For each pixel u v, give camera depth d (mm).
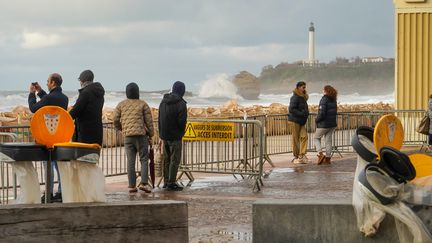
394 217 7172
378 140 7301
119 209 7168
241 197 14016
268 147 24000
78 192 7555
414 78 25234
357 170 7531
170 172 15148
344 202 7496
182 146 16734
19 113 38344
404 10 25219
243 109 47344
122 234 7180
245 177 17391
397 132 7461
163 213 7277
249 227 10820
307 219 7512
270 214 7570
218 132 16531
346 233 7422
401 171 7137
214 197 14008
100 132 13195
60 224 7027
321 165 20078
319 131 20328
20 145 7590
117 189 15289
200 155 16953
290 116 20516
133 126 14500
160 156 16516
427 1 24938
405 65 25297
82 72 13141
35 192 7734
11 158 7582
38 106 12883
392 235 7238
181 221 7320
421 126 21547
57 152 7551
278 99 170250
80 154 7441
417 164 7469
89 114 13008
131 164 14680
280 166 19859
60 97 12984
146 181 14695
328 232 7469
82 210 7078
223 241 9820
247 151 16969
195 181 16734
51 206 7047
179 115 15023
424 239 7020
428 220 7141
